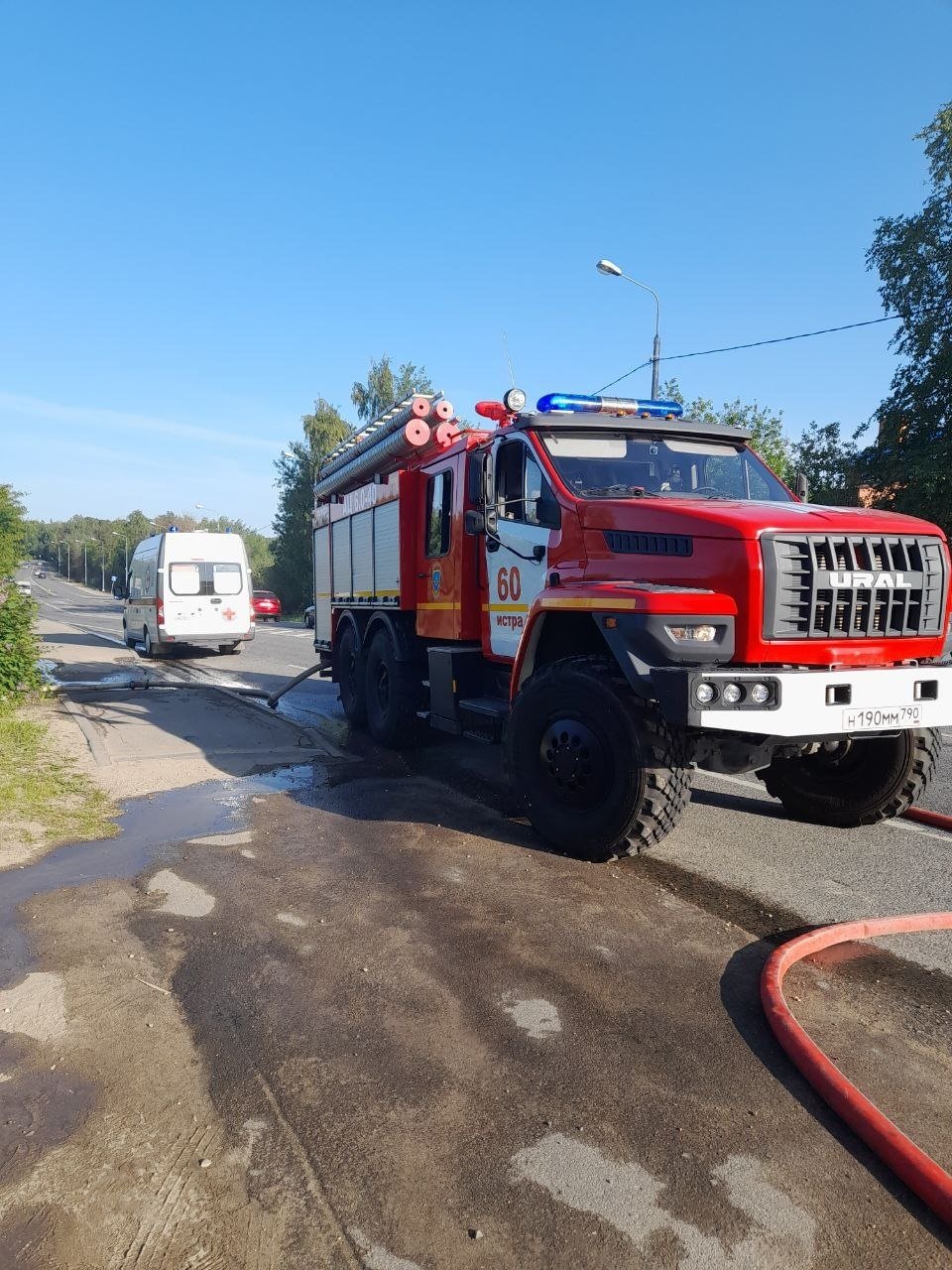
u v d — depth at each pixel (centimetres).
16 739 788
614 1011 332
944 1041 317
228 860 500
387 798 639
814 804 582
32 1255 214
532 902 439
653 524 488
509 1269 211
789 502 578
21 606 1052
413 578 788
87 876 473
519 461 618
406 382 4725
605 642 529
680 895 453
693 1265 213
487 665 681
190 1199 234
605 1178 243
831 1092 274
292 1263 213
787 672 436
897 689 459
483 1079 288
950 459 1794
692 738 471
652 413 679
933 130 1897
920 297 1895
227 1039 310
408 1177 242
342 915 420
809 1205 233
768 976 348
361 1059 299
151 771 716
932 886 471
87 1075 288
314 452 4719
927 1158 241
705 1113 272
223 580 1838
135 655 1925
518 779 529
